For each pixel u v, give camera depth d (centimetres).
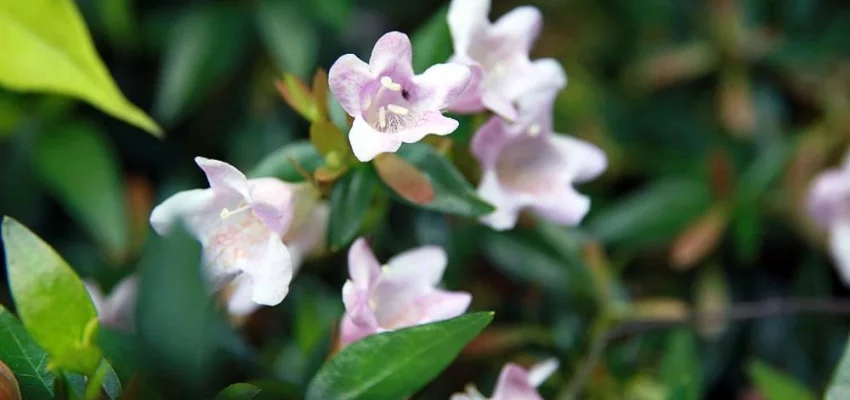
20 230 25
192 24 34
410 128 25
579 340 32
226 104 35
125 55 35
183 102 34
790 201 36
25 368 25
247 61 35
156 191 35
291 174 27
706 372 34
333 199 27
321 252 28
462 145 28
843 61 38
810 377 35
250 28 35
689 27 38
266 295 25
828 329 35
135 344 24
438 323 24
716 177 34
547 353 32
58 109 34
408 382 25
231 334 27
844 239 34
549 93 28
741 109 37
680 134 37
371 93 25
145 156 35
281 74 35
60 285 25
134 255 33
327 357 27
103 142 33
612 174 36
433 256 27
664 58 37
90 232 34
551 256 33
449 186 27
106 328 25
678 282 35
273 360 31
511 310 34
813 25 38
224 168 25
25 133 33
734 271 36
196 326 23
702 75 38
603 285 33
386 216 32
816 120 38
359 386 25
